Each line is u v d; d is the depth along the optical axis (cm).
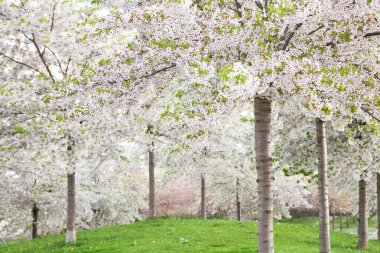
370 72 754
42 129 1627
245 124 2983
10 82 1541
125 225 2383
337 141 1560
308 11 626
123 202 3431
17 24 1590
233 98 571
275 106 1040
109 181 3316
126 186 3659
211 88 641
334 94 673
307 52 709
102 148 1770
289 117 1597
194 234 1934
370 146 1448
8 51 1766
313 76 623
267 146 791
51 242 1989
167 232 1995
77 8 1733
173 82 818
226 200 3641
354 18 687
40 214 2788
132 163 3056
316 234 2109
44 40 1677
